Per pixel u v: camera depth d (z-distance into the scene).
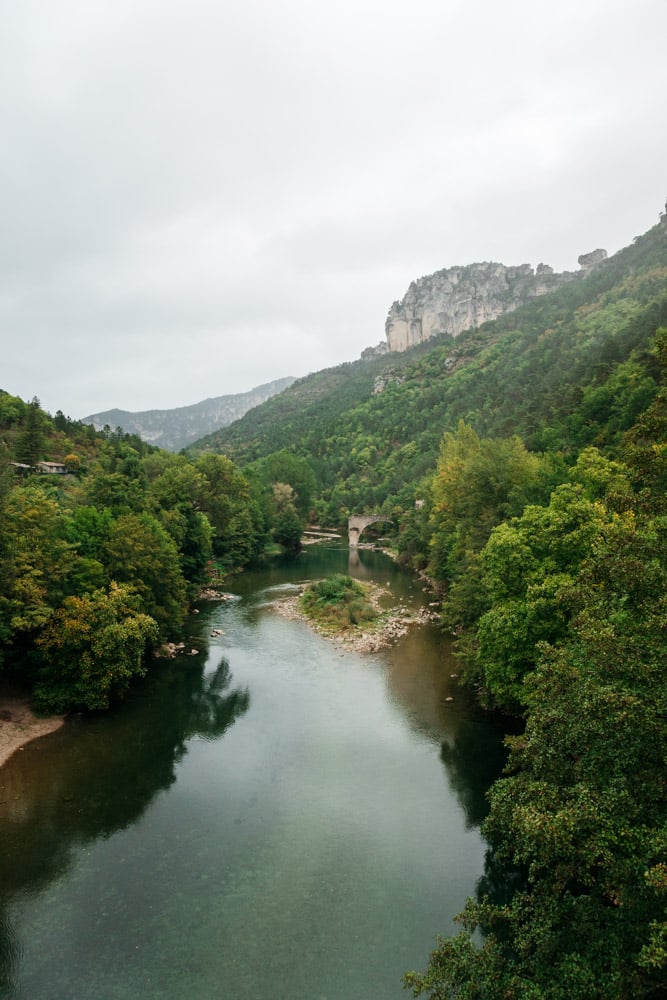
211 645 52.50
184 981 18.55
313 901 21.92
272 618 62.47
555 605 28.41
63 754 32.38
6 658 36.34
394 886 22.73
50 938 20.11
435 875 23.34
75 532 44.06
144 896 22.08
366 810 27.67
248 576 90.12
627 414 64.31
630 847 12.34
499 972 13.71
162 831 25.94
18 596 34.25
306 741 34.47
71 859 24.00
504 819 17.17
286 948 19.81
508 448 64.94
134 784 29.66
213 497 92.50
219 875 23.23
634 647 14.22
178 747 33.56
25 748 32.69
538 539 33.62
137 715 37.66
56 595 36.59
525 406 133.75
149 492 72.12
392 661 48.31
